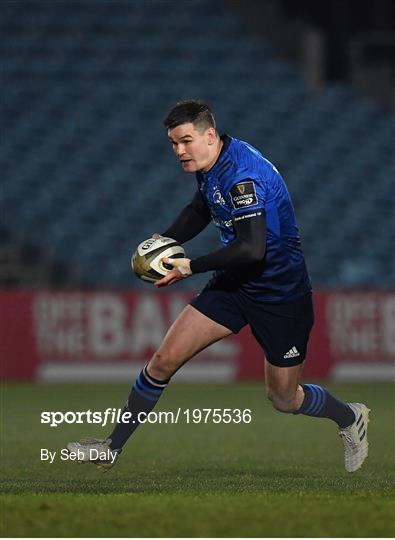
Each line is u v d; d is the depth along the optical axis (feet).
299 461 107.14
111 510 64.64
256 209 77.61
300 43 345.92
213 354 223.30
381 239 285.23
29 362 217.56
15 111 313.53
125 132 309.63
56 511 64.34
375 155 318.24
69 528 59.88
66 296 218.18
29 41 338.54
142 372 83.82
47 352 217.56
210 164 79.41
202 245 269.03
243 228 77.61
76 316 218.18
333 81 352.28
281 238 80.53
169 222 278.67
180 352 82.23
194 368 222.28
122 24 348.79
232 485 86.17
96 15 350.02
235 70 340.39
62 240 267.59
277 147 315.99
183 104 78.79
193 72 337.11
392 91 341.41
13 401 174.81
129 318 218.79
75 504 66.69
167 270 81.66
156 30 349.82
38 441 124.36
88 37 343.26
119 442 84.74
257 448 119.34
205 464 104.47
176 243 83.25
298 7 357.61
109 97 322.75
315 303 222.89
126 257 265.34
